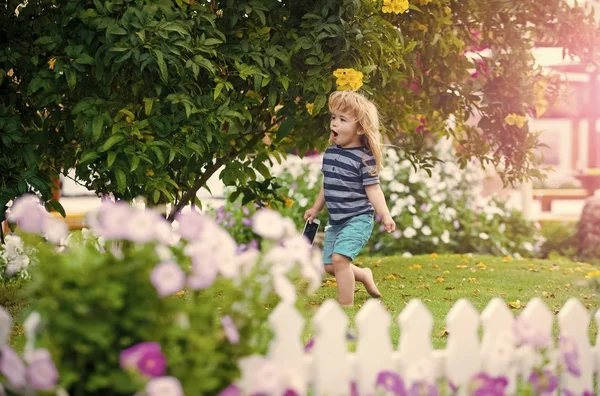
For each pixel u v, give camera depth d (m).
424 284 5.79
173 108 4.43
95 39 4.42
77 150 5.09
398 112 6.20
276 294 2.53
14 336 3.81
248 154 6.04
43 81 4.50
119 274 2.15
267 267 2.39
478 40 6.47
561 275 6.36
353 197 4.83
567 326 2.77
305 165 9.52
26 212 2.23
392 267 6.81
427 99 6.33
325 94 4.85
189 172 5.28
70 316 2.08
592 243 9.03
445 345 3.58
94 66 4.46
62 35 4.52
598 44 6.33
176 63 4.20
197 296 2.42
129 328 2.13
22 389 2.15
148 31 4.19
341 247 4.75
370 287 5.03
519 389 2.74
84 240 2.44
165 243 2.28
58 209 4.92
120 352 2.13
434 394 2.47
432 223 8.98
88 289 2.09
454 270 6.60
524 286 5.74
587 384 2.81
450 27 6.15
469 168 9.49
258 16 5.05
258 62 4.77
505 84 6.21
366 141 4.89
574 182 12.84
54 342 2.11
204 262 2.25
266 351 2.36
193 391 2.12
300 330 2.38
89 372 2.14
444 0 5.76
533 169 6.47
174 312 2.23
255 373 2.21
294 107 5.21
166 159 4.68
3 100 4.84
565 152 13.38
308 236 5.05
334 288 5.50
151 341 2.15
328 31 4.66
